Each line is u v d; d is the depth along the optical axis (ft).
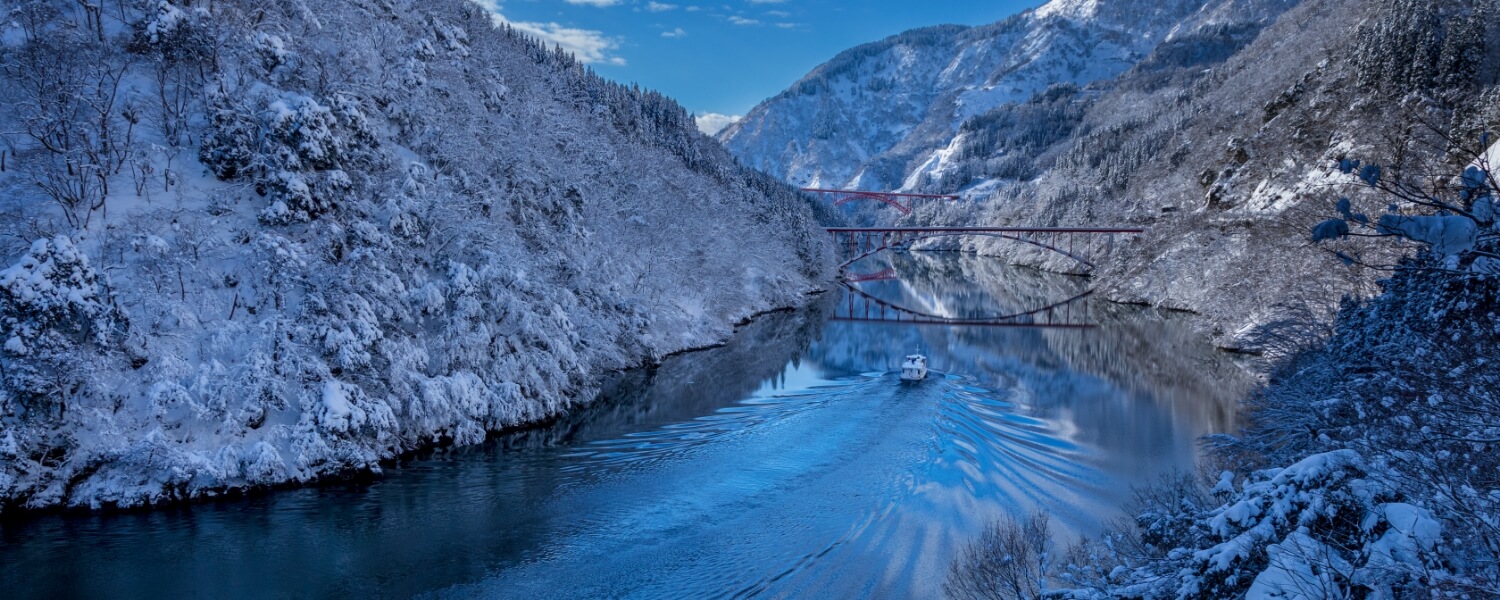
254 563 73.05
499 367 117.50
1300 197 213.46
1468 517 29.71
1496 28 241.76
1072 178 630.33
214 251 101.09
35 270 80.43
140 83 118.21
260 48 124.06
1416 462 36.65
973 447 107.55
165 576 70.23
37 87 103.19
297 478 90.89
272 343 95.09
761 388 147.33
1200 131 479.41
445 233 122.83
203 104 119.65
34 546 74.08
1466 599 25.95
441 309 111.34
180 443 86.28
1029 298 316.19
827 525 80.89
